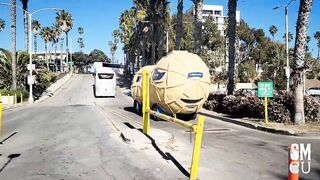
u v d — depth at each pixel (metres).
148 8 59.66
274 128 16.62
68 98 48.84
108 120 21.81
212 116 23.52
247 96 23.03
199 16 32.41
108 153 11.82
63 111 29.45
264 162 10.54
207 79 20.41
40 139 14.80
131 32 97.12
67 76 92.50
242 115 22.50
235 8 26.44
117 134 15.80
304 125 17.62
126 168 9.86
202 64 20.62
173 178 8.85
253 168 9.83
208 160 10.74
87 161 10.73
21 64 47.84
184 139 14.62
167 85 20.28
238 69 81.38
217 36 103.88
